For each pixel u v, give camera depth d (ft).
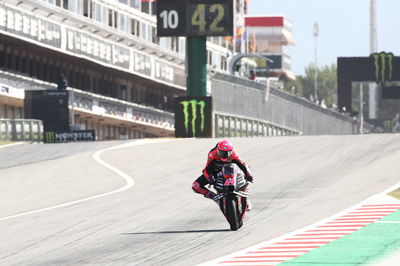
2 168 387.96
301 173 313.32
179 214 223.71
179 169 347.77
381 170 301.84
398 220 189.67
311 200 239.09
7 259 165.37
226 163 191.42
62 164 387.75
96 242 181.78
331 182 280.51
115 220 217.77
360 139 419.54
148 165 367.45
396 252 151.33
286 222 198.39
